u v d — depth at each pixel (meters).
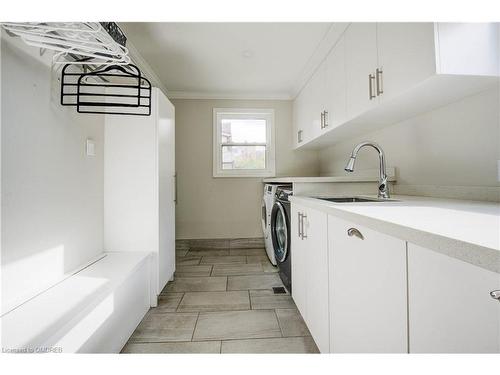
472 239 0.50
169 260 2.28
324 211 1.20
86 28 1.02
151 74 2.85
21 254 1.10
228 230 3.63
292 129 3.69
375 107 1.51
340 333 1.05
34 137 1.19
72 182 1.50
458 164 1.42
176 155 3.58
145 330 1.61
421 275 0.61
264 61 2.64
